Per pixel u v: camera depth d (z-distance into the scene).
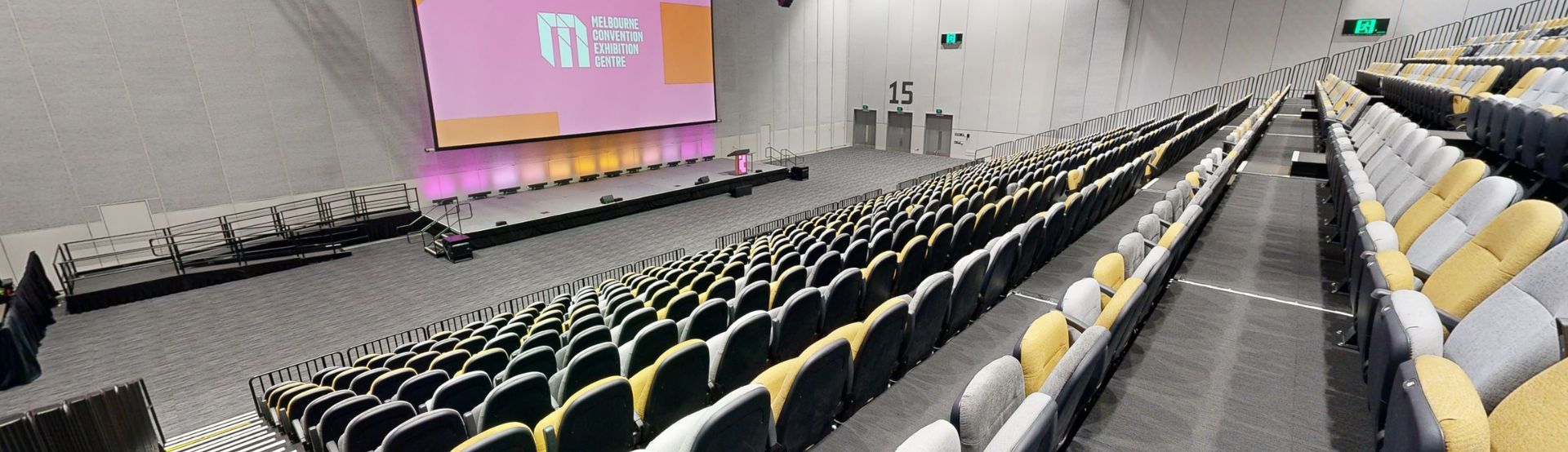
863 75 19.83
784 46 17.64
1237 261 3.69
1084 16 15.11
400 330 6.80
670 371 2.33
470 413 2.80
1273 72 13.22
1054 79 15.95
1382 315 1.78
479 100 10.96
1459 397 1.21
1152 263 2.43
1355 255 2.66
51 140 7.84
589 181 13.59
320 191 10.07
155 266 8.30
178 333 6.70
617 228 10.83
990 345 3.08
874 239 4.70
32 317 6.51
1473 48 8.83
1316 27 12.57
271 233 9.55
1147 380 2.45
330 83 9.88
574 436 2.06
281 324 6.94
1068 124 15.96
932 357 2.96
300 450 3.56
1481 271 1.96
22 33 7.47
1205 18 13.79
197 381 5.73
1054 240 4.13
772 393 2.14
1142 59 14.81
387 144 10.65
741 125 16.91
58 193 7.99
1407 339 1.59
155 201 8.68
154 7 8.26
